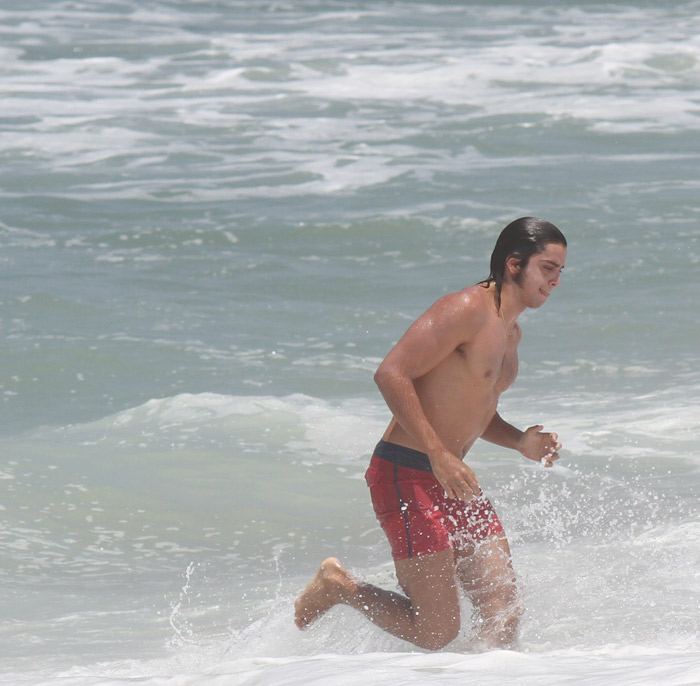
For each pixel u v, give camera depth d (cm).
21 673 1562
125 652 1678
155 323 3819
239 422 2922
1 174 5959
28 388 3247
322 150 6462
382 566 2103
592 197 5456
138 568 2144
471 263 4559
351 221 5062
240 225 5066
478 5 11369
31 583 2058
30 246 4759
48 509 2412
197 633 1766
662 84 7994
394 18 10612
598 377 3272
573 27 10069
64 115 7169
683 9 10869
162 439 2823
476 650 1522
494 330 1547
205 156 6369
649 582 1817
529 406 3020
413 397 1492
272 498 2478
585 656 1259
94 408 3097
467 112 7275
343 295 4178
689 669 970
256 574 2095
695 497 2320
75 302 4006
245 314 3947
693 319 3788
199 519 2378
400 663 1154
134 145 6575
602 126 6950
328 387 3253
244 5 11162
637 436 2734
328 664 1161
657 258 4491
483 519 1582
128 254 4669
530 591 1784
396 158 6284
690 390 3100
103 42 9238
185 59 8750
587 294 4088
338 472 2622
